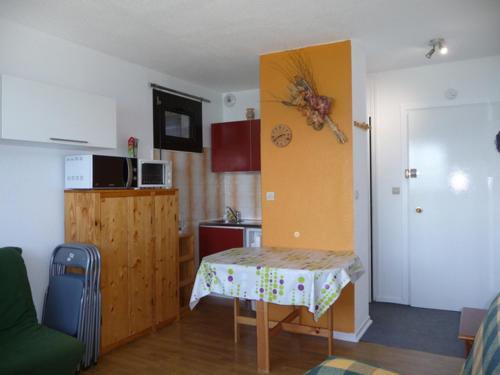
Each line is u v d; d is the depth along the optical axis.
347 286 3.39
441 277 4.28
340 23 3.06
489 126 4.06
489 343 1.55
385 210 4.52
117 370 2.92
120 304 3.34
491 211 4.07
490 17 2.99
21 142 2.88
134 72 4.00
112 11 2.79
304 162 3.57
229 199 5.31
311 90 3.38
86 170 3.16
